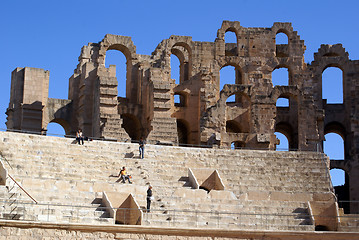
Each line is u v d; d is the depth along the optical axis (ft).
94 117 270.67
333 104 310.04
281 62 313.53
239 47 314.35
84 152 213.25
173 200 193.47
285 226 189.67
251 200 201.77
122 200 184.03
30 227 158.51
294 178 225.76
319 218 200.03
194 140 288.51
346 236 184.65
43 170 195.00
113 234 167.02
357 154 283.38
